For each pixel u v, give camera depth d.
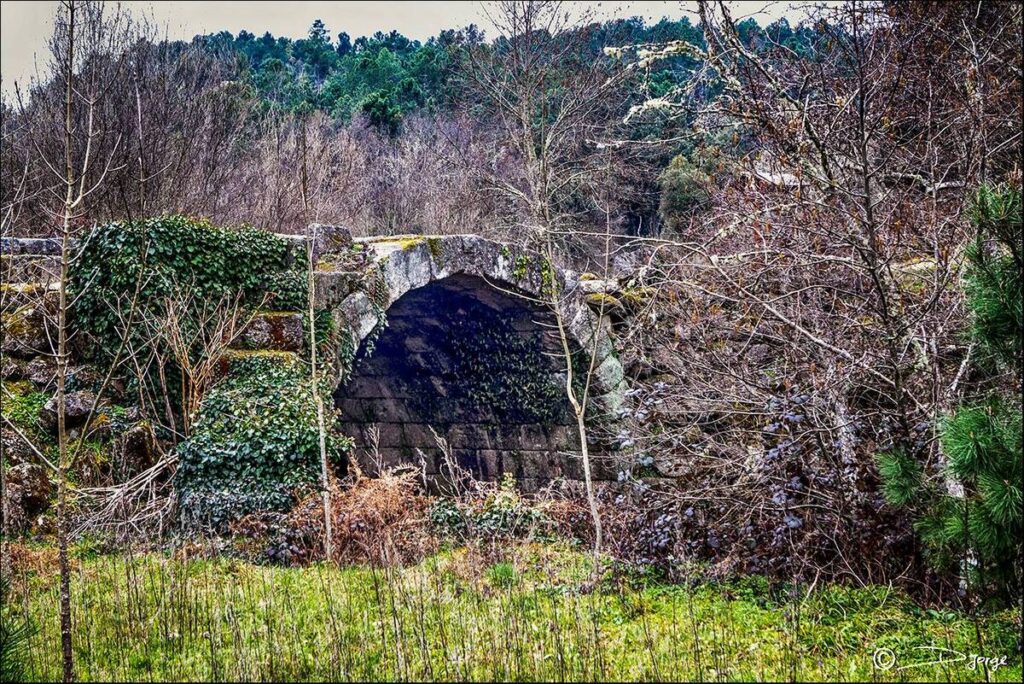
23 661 6.10
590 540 11.24
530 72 14.36
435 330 16.06
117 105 17.42
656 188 21.80
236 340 12.89
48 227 16.33
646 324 11.53
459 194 21.89
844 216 8.71
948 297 8.21
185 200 20.44
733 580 8.42
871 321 8.88
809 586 7.82
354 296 13.22
